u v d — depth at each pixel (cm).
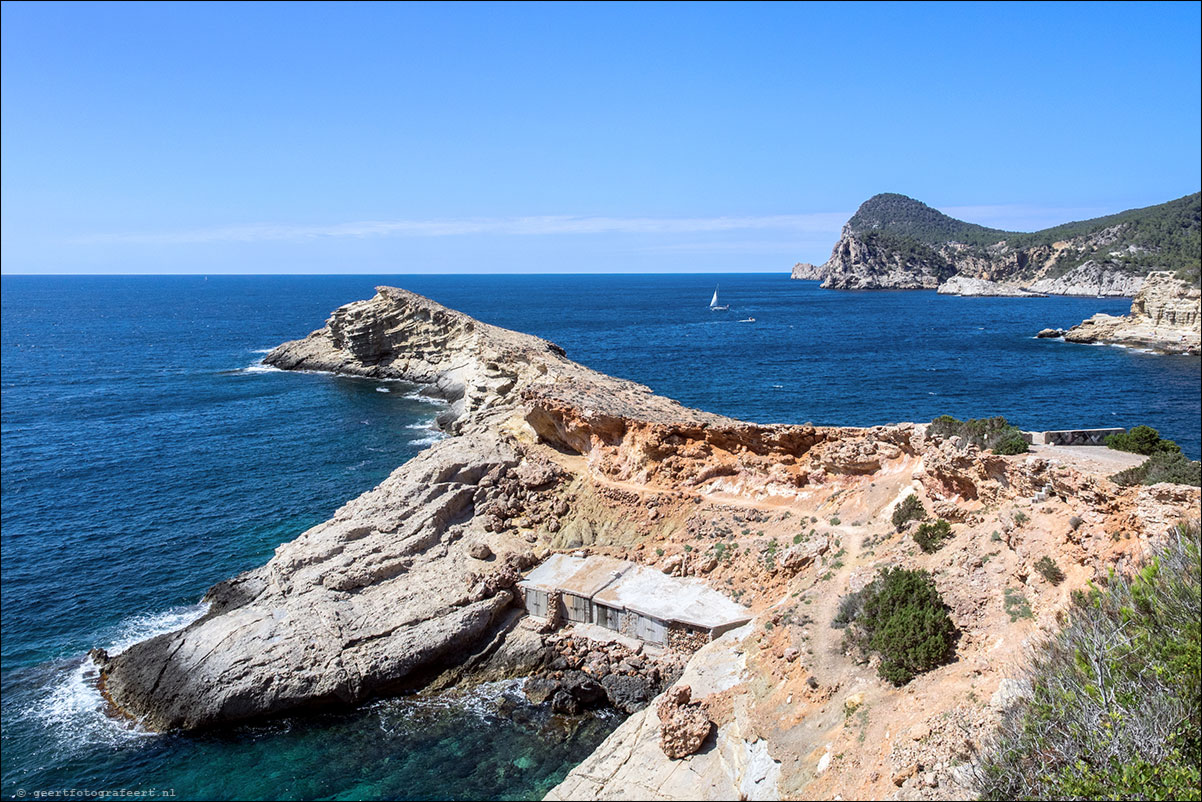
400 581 4403
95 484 7194
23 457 8156
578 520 4809
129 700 3869
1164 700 1902
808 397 11081
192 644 3994
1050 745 2027
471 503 5003
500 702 3862
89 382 12925
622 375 13100
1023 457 3291
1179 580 2161
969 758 2280
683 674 3453
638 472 4934
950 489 3641
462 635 4069
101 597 4938
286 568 4434
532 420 5600
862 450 4250
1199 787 1733
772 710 3022
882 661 2864
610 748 3234
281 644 3931
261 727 3728
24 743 3612
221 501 6712
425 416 10150
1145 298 17475
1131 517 2722
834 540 3912
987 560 3106
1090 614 2336
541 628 4138
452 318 12394
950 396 11150
